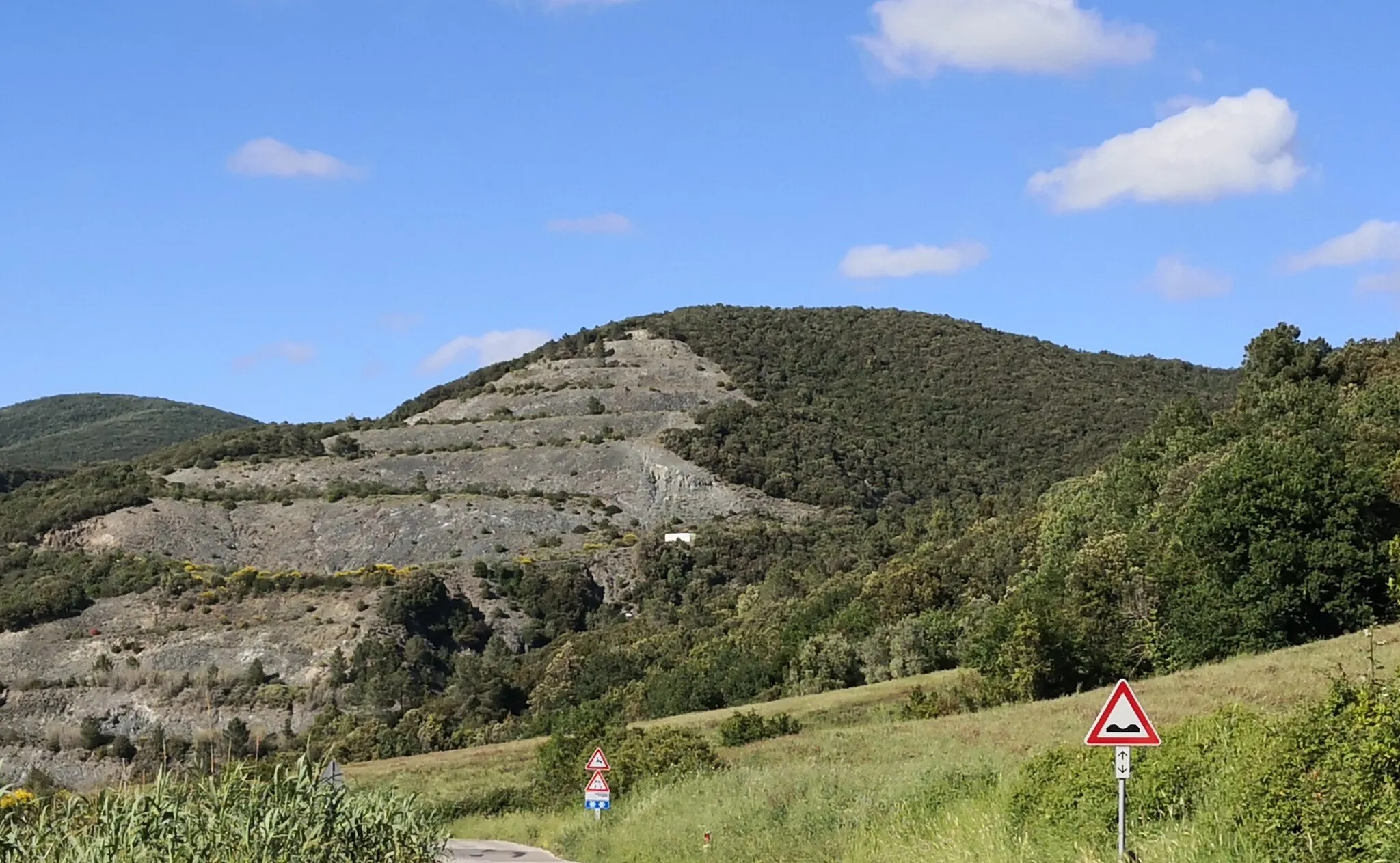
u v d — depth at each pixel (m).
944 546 96.50
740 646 83.31
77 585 105.81
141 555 119.69
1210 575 50.03
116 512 130.12
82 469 156.38
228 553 128.50
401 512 139.25
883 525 130.25
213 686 89.25
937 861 16.14
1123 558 56.41
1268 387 85.44
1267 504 47.75
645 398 185.75
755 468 158.12
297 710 87.81
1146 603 54.28
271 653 96.00
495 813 44.38
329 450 171.00
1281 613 47.28
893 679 70.56
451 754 63.12
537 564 125.06
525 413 183.00
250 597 106.25
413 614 105.75
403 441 173.75
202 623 100.38
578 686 87.06
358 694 91.19
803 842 21.39
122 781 13.04
